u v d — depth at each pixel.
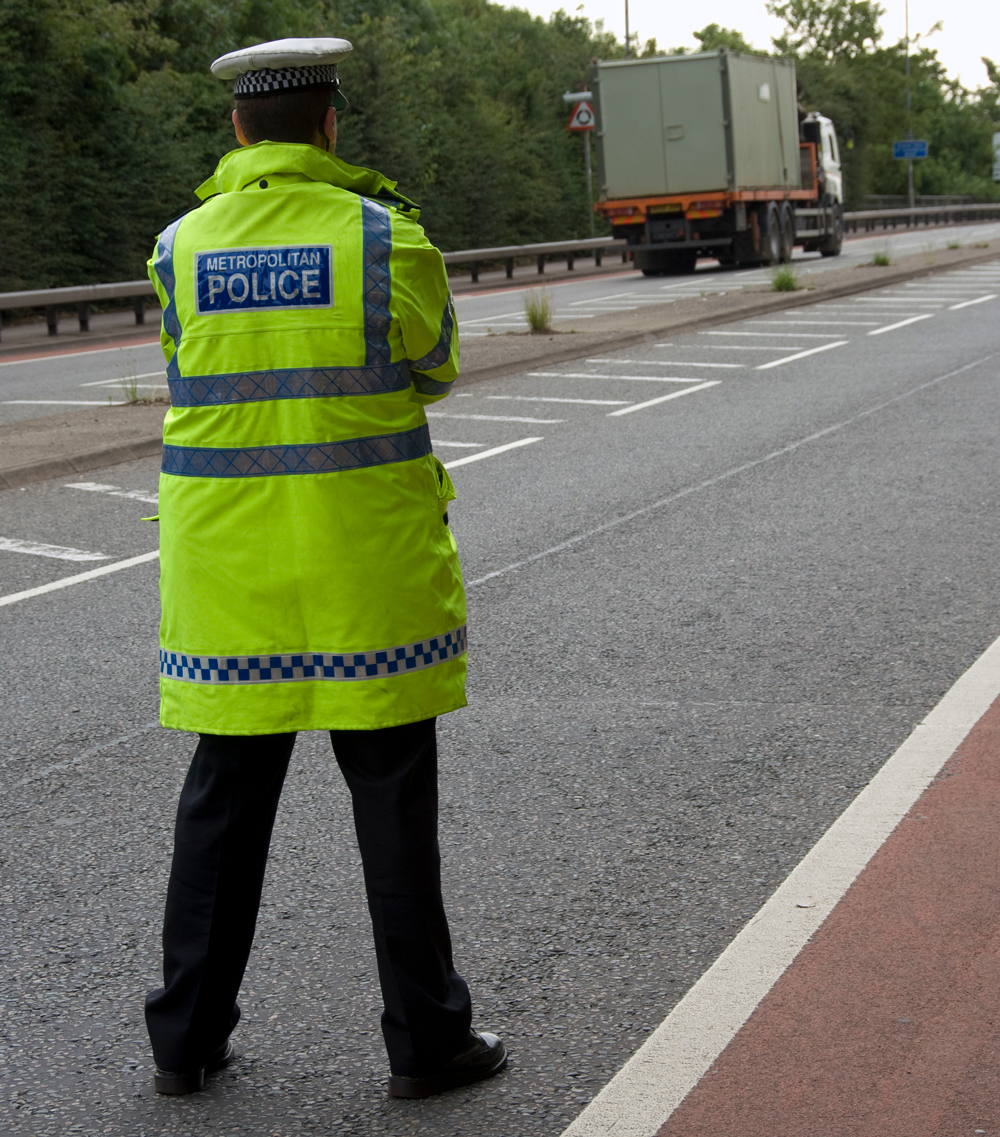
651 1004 4.04
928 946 4.24
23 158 35.19
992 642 7.31
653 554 9.60
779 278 30.66
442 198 51.44
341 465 3.40
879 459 12.53
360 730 3.49
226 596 3.46
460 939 4.50
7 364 25.23
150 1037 3.72
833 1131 3.39
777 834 5.15
